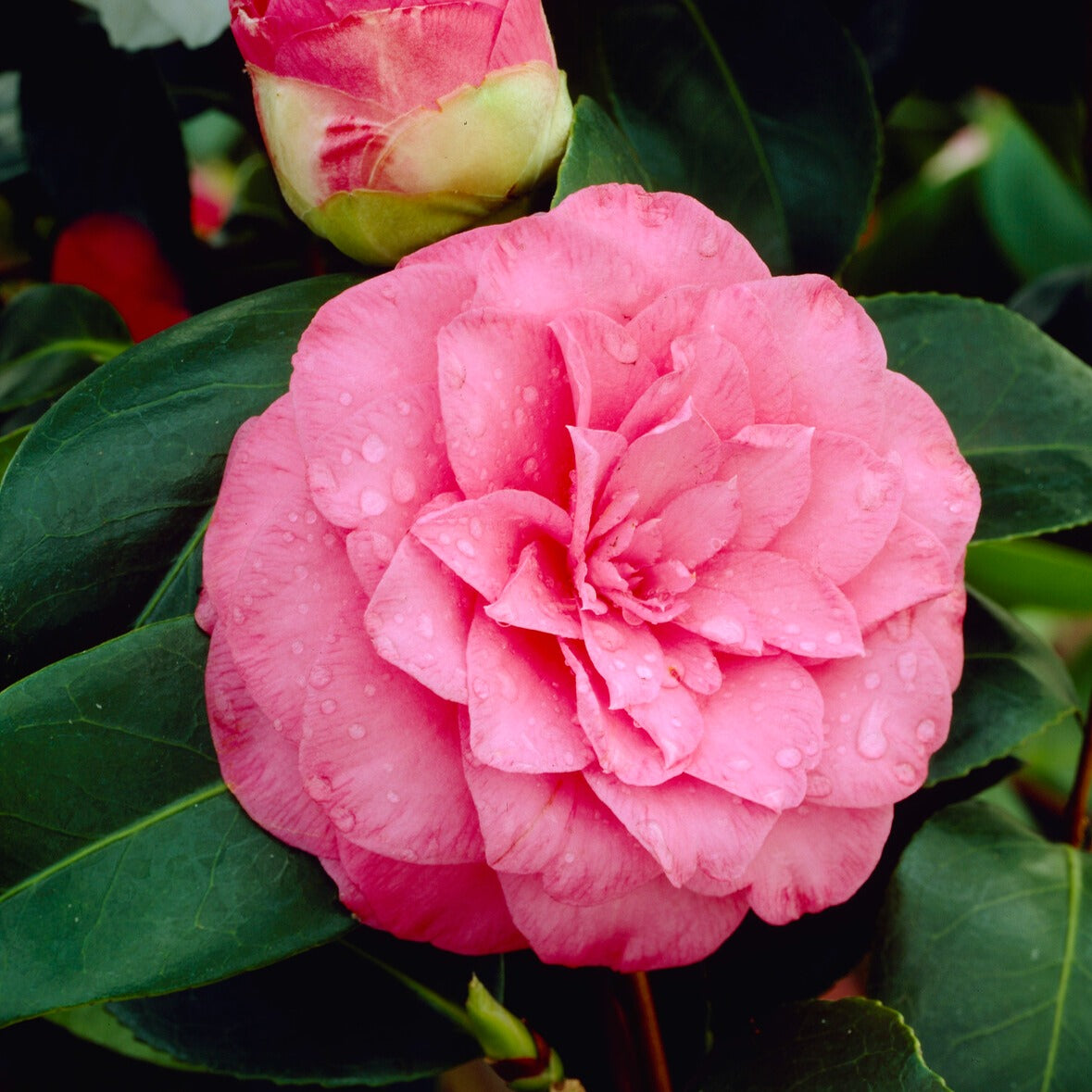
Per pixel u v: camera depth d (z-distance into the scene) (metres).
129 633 0.31
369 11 0.29
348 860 0.29
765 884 0.31
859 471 0.30
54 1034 0.38
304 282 0.32
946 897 0.35
